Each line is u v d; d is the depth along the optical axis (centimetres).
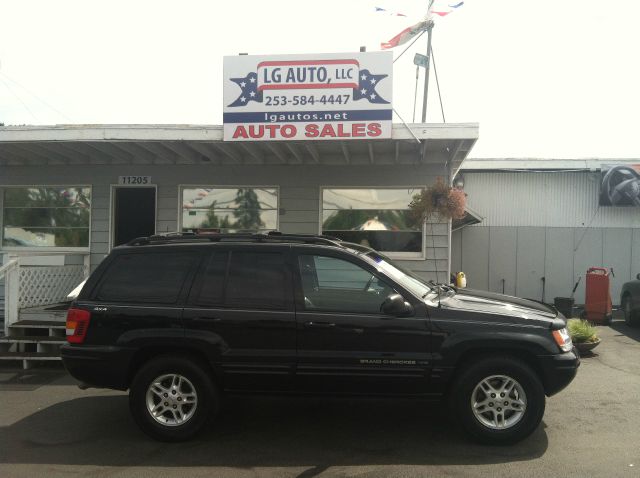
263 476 436
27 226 1116
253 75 861
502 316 495
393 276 513
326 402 633
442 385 491
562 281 1545
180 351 515
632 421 557
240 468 453
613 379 727
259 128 863
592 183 1547
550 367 487
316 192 1063
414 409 606
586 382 710
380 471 443
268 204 1077
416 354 488
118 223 1103
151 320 507
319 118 852
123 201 1104
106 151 1023
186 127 891
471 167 1559
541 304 570
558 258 1547
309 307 502
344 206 1062
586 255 1540
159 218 1088
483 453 478
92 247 1094
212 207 1086
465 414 488
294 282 510
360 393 500
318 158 1029
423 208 955
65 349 520
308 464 460
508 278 1559
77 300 527
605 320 1227
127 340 507
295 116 856
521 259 1555
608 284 1230
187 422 506
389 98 841
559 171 1538
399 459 468
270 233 565
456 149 932
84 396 664
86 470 449
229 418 579
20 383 726
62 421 573
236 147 995
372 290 507
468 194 1579
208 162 1078
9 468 453
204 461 467
